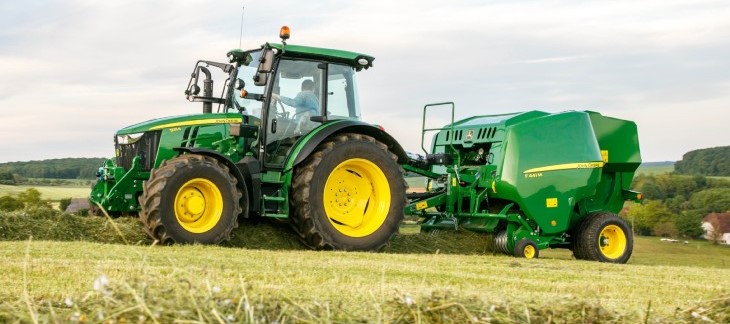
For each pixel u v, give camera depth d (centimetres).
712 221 4544
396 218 948
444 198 1071
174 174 820
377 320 266
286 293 422
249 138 909
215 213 848
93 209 935
